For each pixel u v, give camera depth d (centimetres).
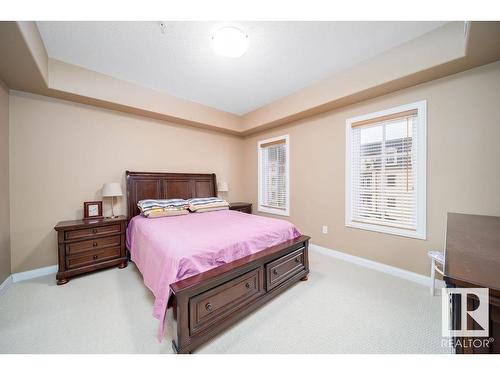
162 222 251
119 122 304
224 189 407
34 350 136
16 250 233
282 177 389
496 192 185
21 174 236
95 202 277
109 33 189
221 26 179
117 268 266
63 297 198
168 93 321
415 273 229
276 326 159
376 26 183
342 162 292
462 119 199
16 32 148
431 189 218
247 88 305
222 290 150
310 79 278
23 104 237
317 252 324
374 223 264
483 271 73
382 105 251
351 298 196
